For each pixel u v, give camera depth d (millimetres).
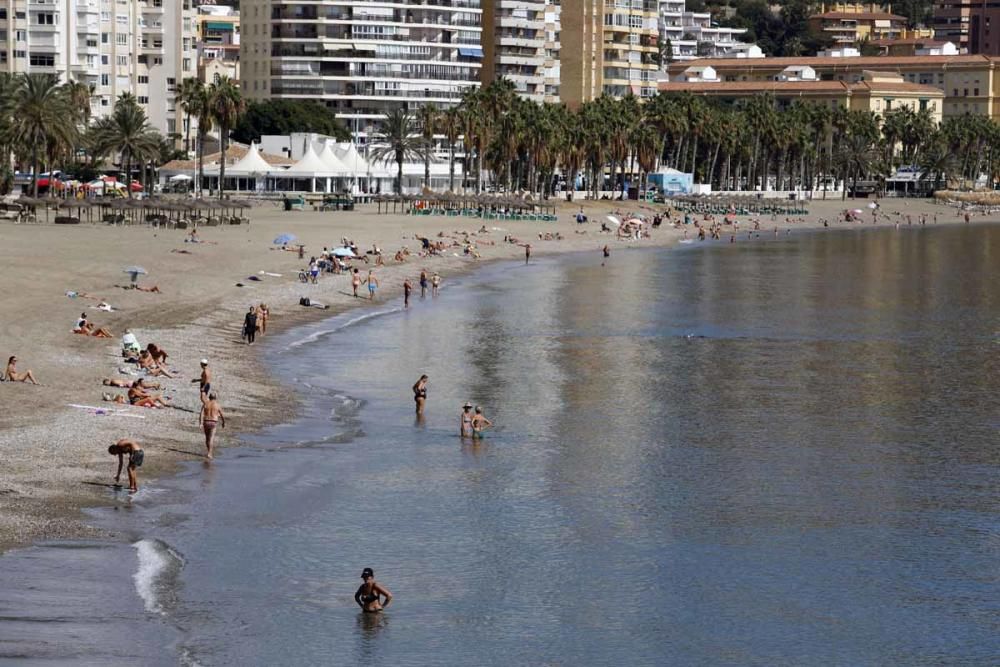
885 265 185500
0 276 109125
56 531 49156
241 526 51938
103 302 101688
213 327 98125
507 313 120000
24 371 72875
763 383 87438
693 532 54625
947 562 51656
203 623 42844
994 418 77562
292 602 45312
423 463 63531
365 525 53688
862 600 47719
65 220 172000
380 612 45219
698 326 114938
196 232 163625
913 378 90438
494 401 78938
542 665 42000
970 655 43469
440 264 160250
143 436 62344
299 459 62250
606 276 158250
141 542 49062
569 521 55594
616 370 90875
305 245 156625
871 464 66188
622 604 46938
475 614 45531
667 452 67688
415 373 87062
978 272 176250
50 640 40281
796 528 55469
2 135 182875
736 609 46750
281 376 82188
